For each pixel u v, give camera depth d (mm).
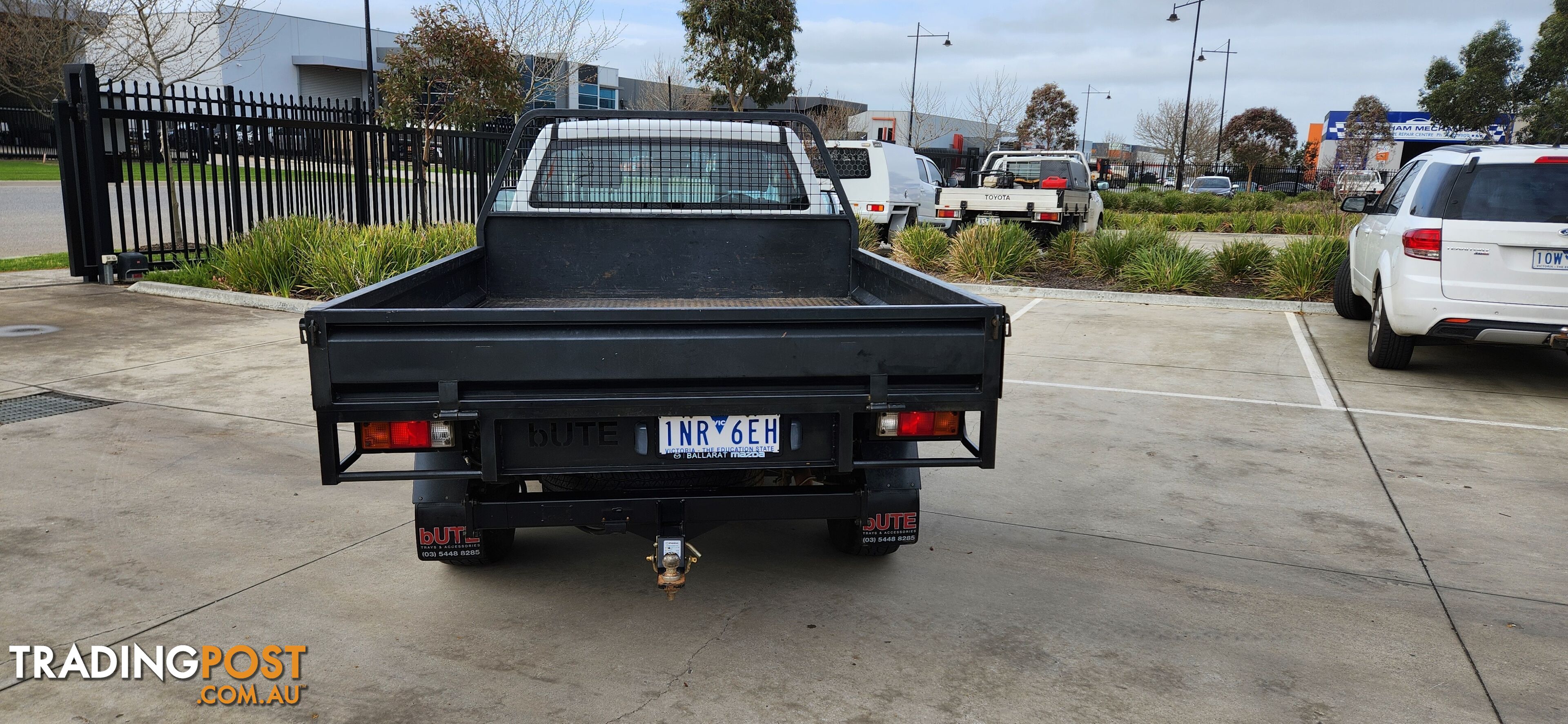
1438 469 5336
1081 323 10008
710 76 28891
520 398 2844
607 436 2980
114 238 15117
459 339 2770
